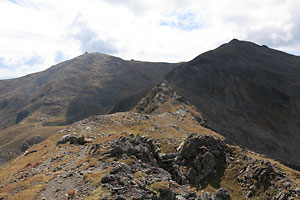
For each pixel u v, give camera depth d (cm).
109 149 2853
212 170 4400
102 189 1744
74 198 1712
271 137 15238
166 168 4131
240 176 4147
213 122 14938
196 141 4750
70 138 4747
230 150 4925
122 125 6228
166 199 1788
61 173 2498
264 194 3634
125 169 2103
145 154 3219
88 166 2511
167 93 13438
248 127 15988
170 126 6688
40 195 1872
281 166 4731
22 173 3116
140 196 1616
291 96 19862
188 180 4150
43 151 4484
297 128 16888
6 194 2045
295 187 3516
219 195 2269
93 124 6059
